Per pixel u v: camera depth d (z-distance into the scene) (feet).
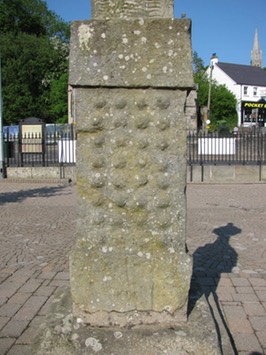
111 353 9.58
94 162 10.45
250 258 20.18
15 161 62.64
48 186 50.16
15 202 38.52
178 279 10.49
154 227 10.57
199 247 22.45
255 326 12.66
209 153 61.00
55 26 215.51
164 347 9.69
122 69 10.11
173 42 10.07
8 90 173.88
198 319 10.62
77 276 10.60
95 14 10.62
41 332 10.32
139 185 10.51
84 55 10.13
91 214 10.59
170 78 10.11
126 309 10.56
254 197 41.42
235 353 10.85
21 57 178.19
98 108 10.37
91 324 10.51
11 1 195.31
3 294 15.12
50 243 23.02
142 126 10.38
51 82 185.06
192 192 44.93
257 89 235.61
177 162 10.44
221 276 17.28
